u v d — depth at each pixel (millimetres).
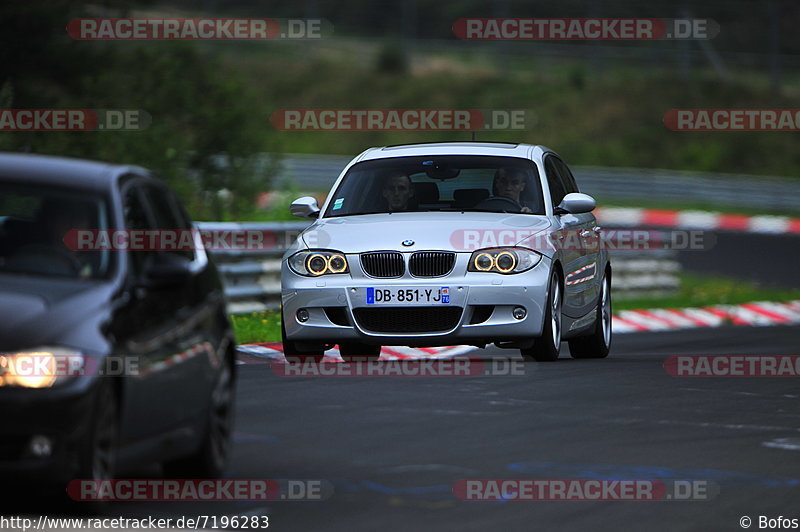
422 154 49469
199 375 25688
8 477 21047
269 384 40625
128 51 93750
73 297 22734
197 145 92750
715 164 187625
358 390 39469
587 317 50438
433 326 44438
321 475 26703
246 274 64000
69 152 77500
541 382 42156
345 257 44812
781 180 174500
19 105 84438
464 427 33000
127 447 22891
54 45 90062
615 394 39938
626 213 142625
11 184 25250
